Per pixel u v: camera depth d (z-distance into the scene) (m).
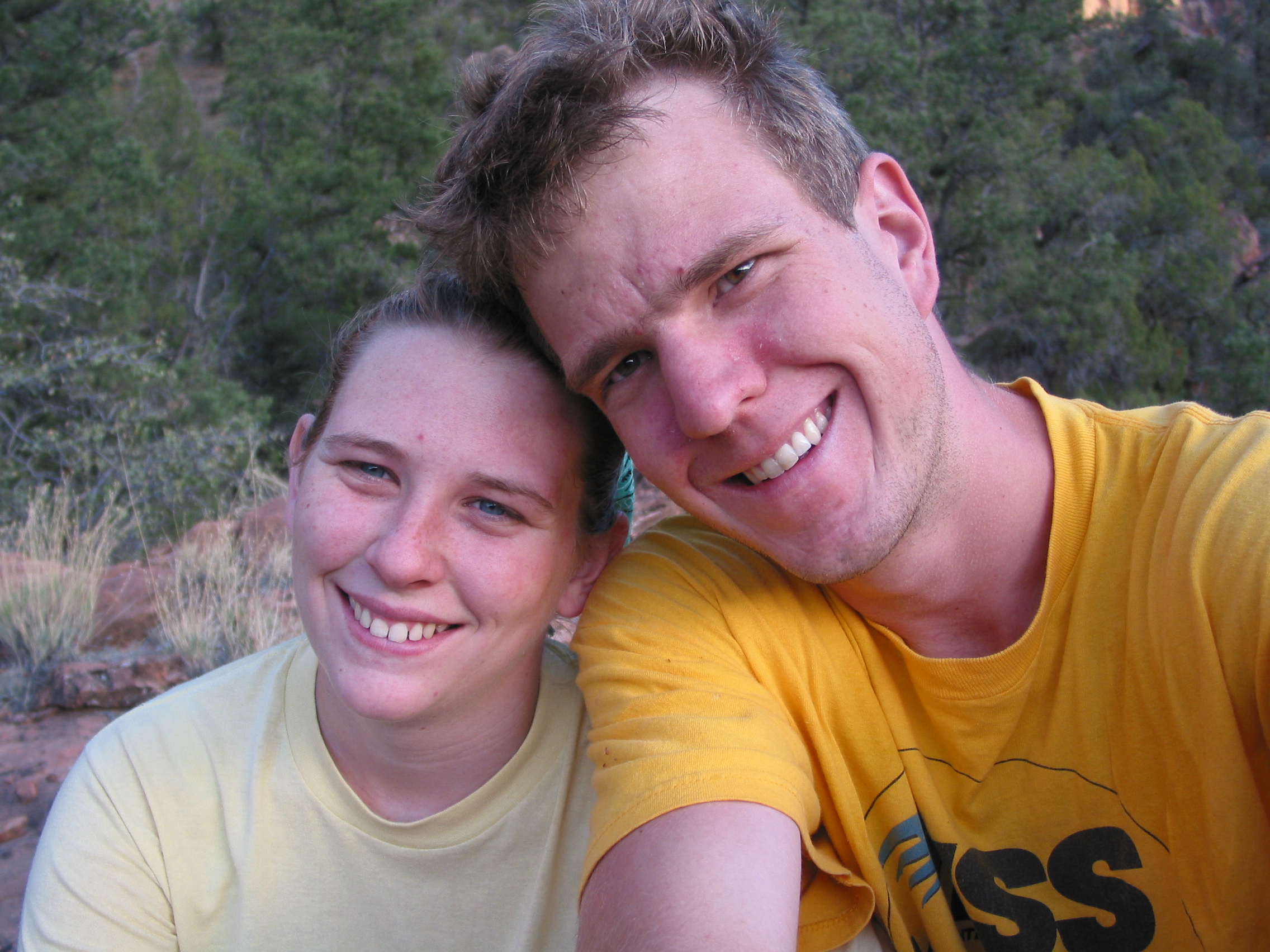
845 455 0.48
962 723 0.51
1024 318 6.67
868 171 0.53
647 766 0.44
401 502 0.50
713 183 0.46
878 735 0.52
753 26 0.49
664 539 0.57
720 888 0.40
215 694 0.57
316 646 0.52
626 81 0.47
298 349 6.35
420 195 0.57
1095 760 0.50
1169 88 12.62
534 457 0.51
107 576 1.88
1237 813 0.45
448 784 0.54
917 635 0.53
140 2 7.68
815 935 0.48
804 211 0.47
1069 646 0.50
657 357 0.48
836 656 0.52
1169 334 7.42
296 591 0.53
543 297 0.48
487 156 0.48
